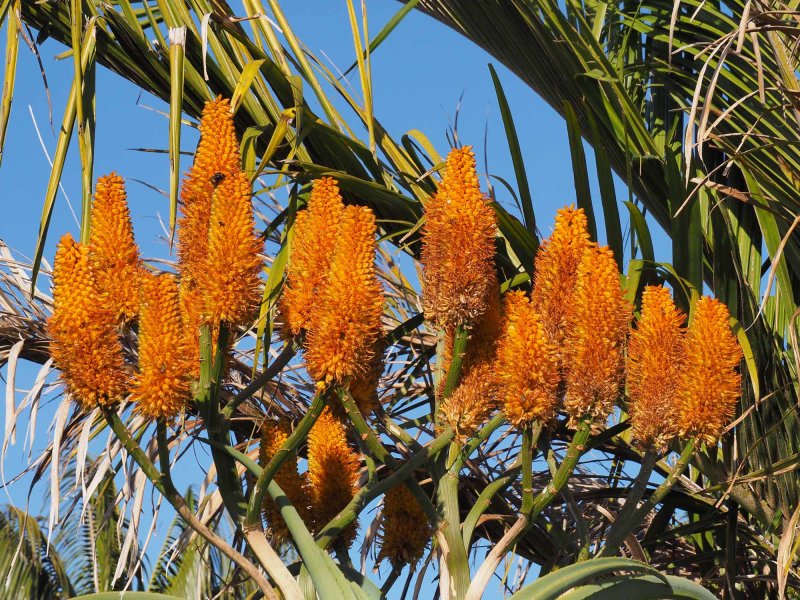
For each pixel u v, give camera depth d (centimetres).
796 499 333
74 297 236
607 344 251
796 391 346
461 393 268
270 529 292
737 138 356
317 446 292
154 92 356
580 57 358
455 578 270
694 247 338
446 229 257
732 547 338
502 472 367
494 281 272
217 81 347
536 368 248
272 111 341
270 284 287
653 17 418
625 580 278
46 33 360
